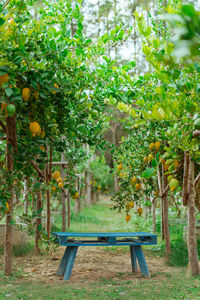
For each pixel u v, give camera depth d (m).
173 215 10.62
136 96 3.86
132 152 6.84
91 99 4.93
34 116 3.96
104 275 4.59
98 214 14.73
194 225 4.41
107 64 4.88
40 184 4.66
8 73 3.05
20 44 3.29
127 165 6.96
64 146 4.98
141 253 4.56
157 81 4.29
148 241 4.58
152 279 4.29
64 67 4.14
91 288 3.76
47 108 3.99
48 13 4.57
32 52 3.89
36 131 3.56
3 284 3.92
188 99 2.78
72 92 4.56
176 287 3.74
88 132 5.08
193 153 3.49
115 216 13.94
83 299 3.27
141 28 2.37
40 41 3.93
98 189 21.56
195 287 3.72
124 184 6.69
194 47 0.97
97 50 4.99
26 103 3.92
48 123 4.32
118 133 26.42
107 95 4.68
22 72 3.42
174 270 4.85
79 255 6.26
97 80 4.92
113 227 10.40
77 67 4.65
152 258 5.91
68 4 4.50
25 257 5.78
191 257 4.38
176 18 0.95
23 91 3.44
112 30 4.81
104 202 25.38
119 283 4.04
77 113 4.98
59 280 4.25
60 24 4.54
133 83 3.62
